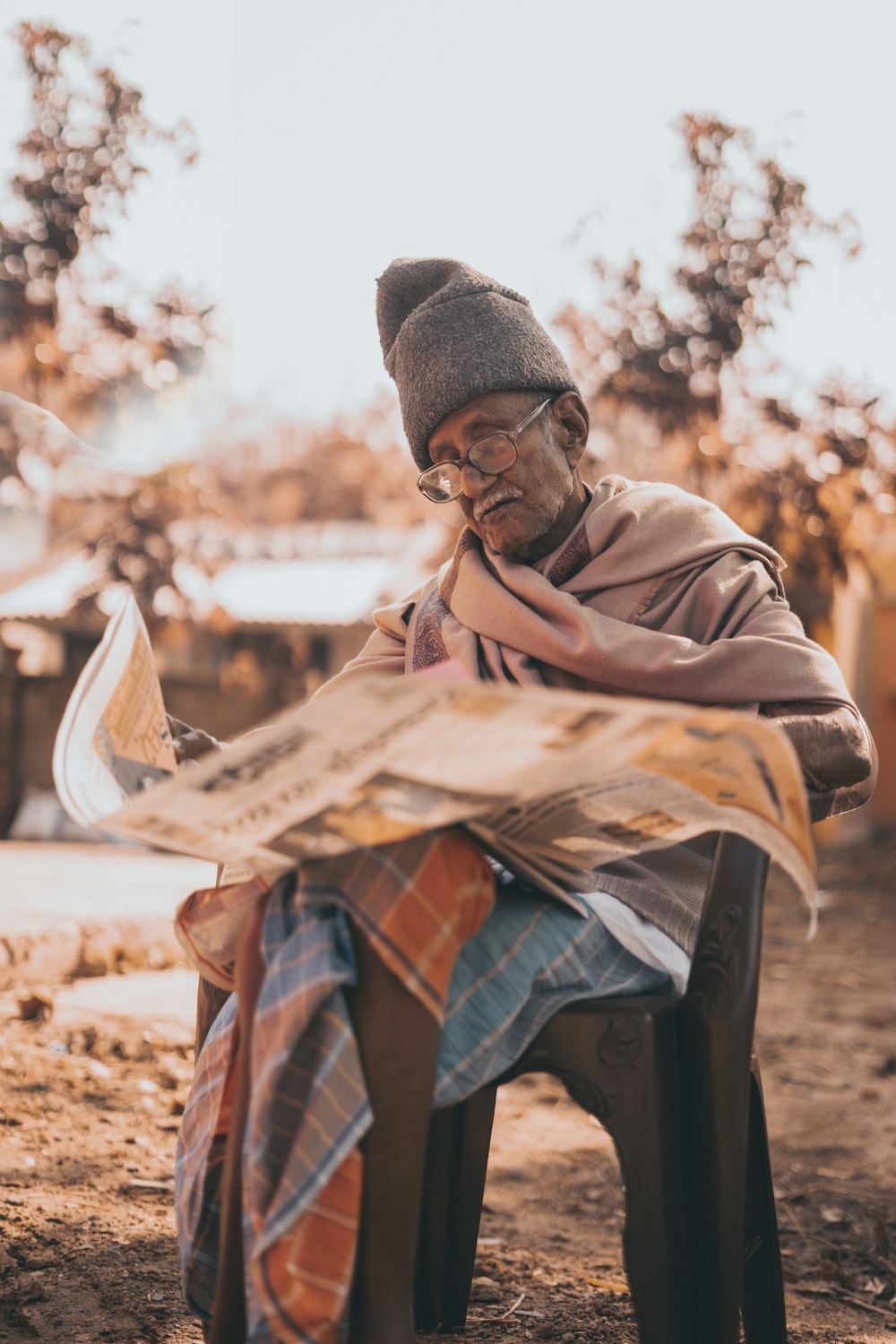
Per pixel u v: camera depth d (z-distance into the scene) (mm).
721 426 9625
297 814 1461
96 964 4711
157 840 1563
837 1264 2656
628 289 9414
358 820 1473
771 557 2143
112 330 9328
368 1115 1436
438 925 1490
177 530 11570
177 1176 1762
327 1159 1404
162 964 4949
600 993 1708
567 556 2146
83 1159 2828
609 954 1778
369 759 1378
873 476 9906
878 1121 3807
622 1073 1644
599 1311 2236
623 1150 1640
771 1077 4359
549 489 2143
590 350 9586
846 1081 4301
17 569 16797
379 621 2416
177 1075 3514
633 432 10516
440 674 1424
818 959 7176
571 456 2203
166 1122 3146
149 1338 1942
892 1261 2715
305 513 24625
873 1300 2494
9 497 10438
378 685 1281
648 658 1941
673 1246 1628
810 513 9883
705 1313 1645
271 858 1547
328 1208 1411
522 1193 3078
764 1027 5242
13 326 9000
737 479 9883
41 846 9492
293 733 1334
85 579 15680
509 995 1637
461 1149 2086
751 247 9211
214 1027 1845
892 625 16172
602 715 1309
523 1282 2398
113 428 10195
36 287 8891
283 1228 1378
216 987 1962
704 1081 1660
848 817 14789
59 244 8789
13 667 13273
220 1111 1670
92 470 10938
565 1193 3102
